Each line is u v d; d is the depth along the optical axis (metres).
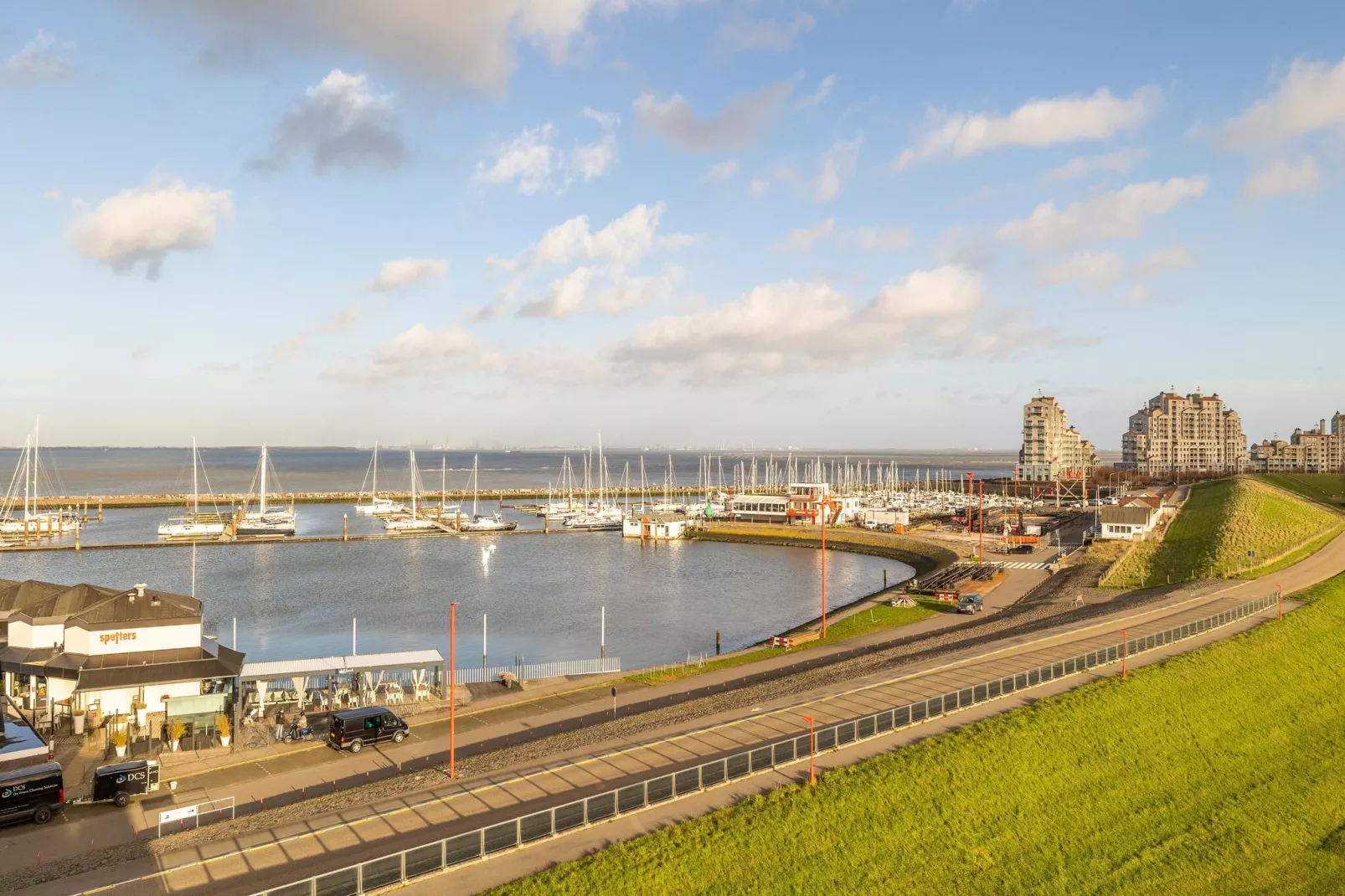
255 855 36.78
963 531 196.38
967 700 57.97
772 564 170.50
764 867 37.72
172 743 53.50
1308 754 58.75
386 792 44.66
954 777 46.78
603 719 62.78
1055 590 117.62
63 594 63.00
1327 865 45.34
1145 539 158.62
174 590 134.75
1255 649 72.75
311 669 64.44
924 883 39.34
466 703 67.31
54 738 54.44
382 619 114.94
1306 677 70.75
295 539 198.50
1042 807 46.69
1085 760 51.72
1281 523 147.75
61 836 40.72
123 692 56.94
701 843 38.22
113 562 164.00
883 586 144.12
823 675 70.81
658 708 64.69
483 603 127.25
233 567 159.88
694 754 49.16
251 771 50.72
